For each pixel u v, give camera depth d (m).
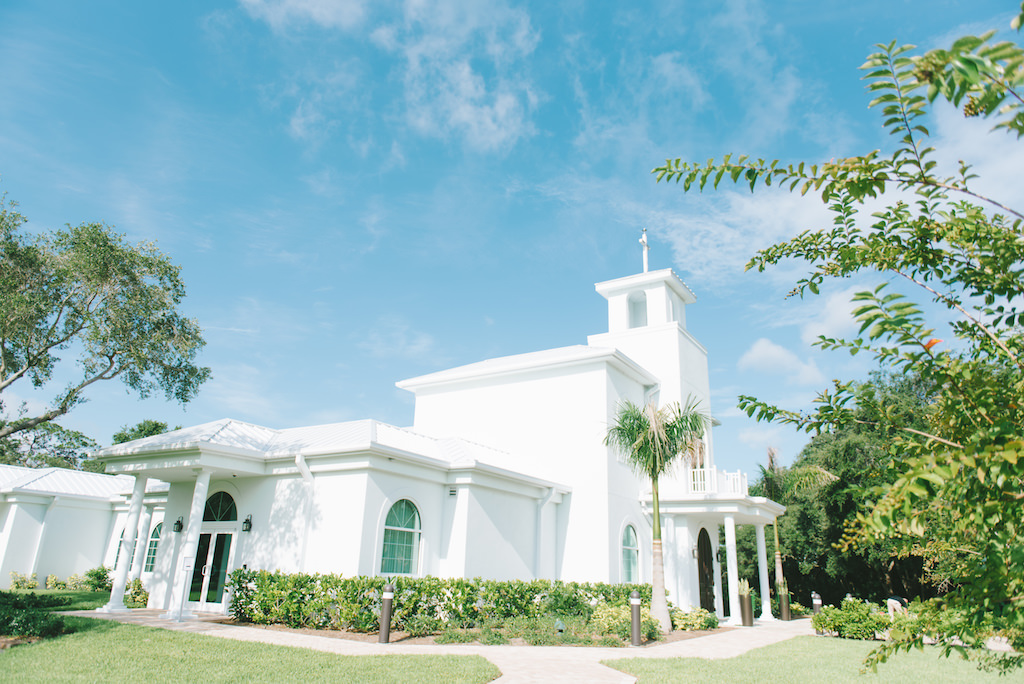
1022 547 2.08
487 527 16.53
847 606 16.61
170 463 14.84
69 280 15.63
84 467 45.22
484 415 22.86
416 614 13.36
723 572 34.06
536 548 18.62
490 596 14.46
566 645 12.58
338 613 12.72
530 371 22.22
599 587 17.42
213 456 14.54
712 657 11.92
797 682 9.30
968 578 2.50
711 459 25.56
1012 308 2.85
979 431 1.99
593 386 20.80
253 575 13.85
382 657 9.67
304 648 10.22
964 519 2.24
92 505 26.52
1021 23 1.64
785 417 3.40
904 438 2.95
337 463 14.41
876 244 2.93
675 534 20.97
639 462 16.28
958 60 1.66
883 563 24.89
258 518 15.32
